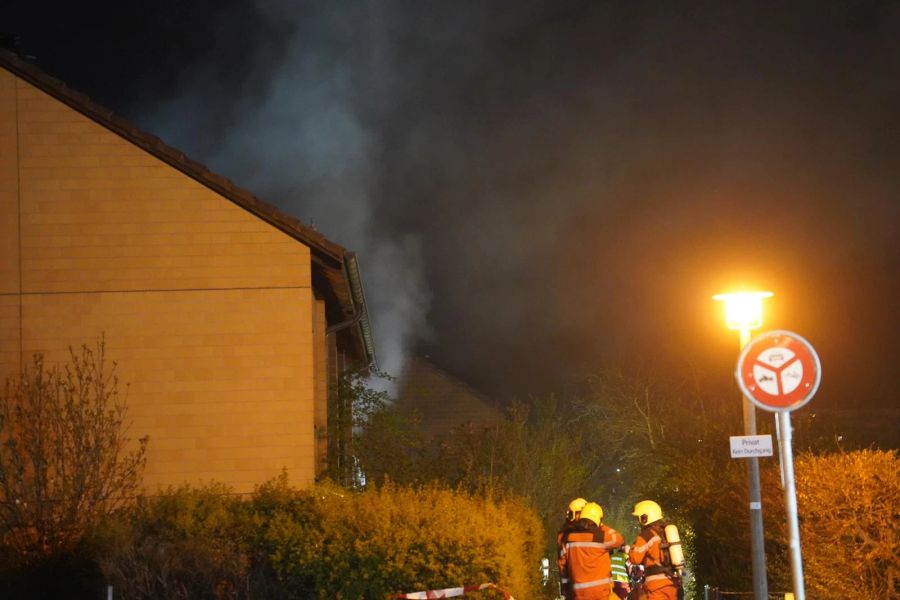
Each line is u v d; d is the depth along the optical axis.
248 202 15.66
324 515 11.76
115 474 14.57
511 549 11.85
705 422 22.31
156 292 15.58
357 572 11.33
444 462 20.78
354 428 20.92
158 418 15.36
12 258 15.56
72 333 15.45
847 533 11.79
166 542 11.54
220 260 15.65
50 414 14.52
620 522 31.73
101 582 12.13
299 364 15.52
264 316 15.59
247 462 15.33
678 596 12.57
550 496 22.62
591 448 33.50
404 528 11.46
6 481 13.95
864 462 11.86
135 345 15.47
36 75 15.66
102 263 15.59
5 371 15.34
